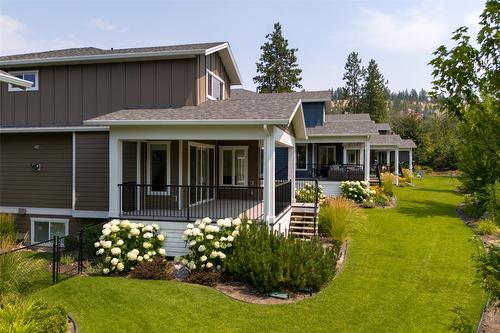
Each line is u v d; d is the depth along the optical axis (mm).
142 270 9109
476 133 3406
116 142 11227
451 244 12609
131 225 10023
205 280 8695
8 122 15016
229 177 16750
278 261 8195
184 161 13234
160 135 10969
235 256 8945
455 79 3316
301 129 15984
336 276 9445
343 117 35562
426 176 47344
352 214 14492
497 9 3111
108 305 7434
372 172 30438
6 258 8078
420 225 15516
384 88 64875
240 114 10805
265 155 10430
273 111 11000
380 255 11320
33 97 14781
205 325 6719
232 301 7742
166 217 11258
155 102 13852
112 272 9500
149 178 13102
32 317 5832
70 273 9594
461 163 14125
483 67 3254
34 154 13453
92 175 12797
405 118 59969
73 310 7203
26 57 14906
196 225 10641
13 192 13656
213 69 15445
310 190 19219
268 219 10438
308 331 6590
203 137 10727
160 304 7508
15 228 13516
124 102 14062
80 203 12867
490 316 7168
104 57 13695
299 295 8195
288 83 46406
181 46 14727
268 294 8117
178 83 13672
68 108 14477
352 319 7066
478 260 3982
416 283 8992
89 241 10914
